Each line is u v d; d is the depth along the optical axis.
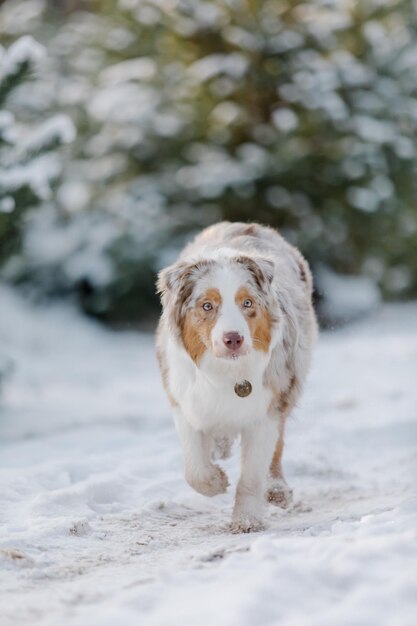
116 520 6.26
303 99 18.58
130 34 19.91
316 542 4.64
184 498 6.91
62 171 18.50
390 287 21.56
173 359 6.14
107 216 18.94
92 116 18.97
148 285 18.81
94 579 4.71
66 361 15.70
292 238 18.70
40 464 7.99
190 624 3.71
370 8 19.45
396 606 3.80
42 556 5.23
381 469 8.04
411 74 19.81
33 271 18.77
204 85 19.05
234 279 5.69
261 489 6.16
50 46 20.66
